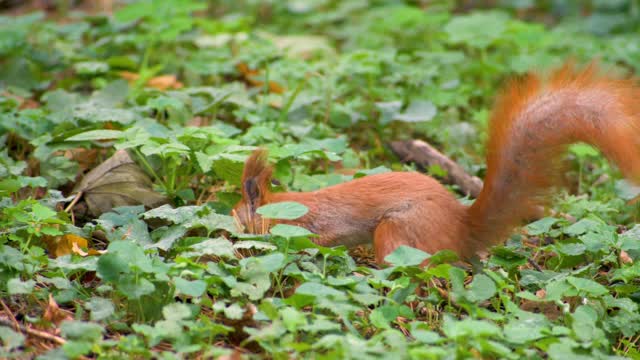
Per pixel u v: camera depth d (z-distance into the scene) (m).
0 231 9.94
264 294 9.37
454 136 14.66
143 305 8.64
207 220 9.78
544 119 9.58
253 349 8.49
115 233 9.91
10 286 8.35
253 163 10.09
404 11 19.84
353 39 20.44
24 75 15.60
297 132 13.42
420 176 10.01
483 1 24.53
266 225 9.98
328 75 15.88
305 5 22.45
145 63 16.50
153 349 8.50
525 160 9.59
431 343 7.95
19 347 8.22
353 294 8.49
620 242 10.01
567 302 9.60
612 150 9.31
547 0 25.02
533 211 9.71
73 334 7.74
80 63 15.98
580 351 8.00
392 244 9.60
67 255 9.37
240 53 17.69
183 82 16.88
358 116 14.83
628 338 9.39
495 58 18.94
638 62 18.28
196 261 9.39
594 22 22.45
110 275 8.37
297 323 7.89
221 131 11.59
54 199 10.60
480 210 9.73
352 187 10.03
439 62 17.41
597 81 9.59
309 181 11.71
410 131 15.10
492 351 7.86
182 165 11.70
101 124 12.31
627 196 12.40
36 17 17.89
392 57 16.55
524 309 9.55
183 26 17.42
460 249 9.73
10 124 12.54
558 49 19.17
